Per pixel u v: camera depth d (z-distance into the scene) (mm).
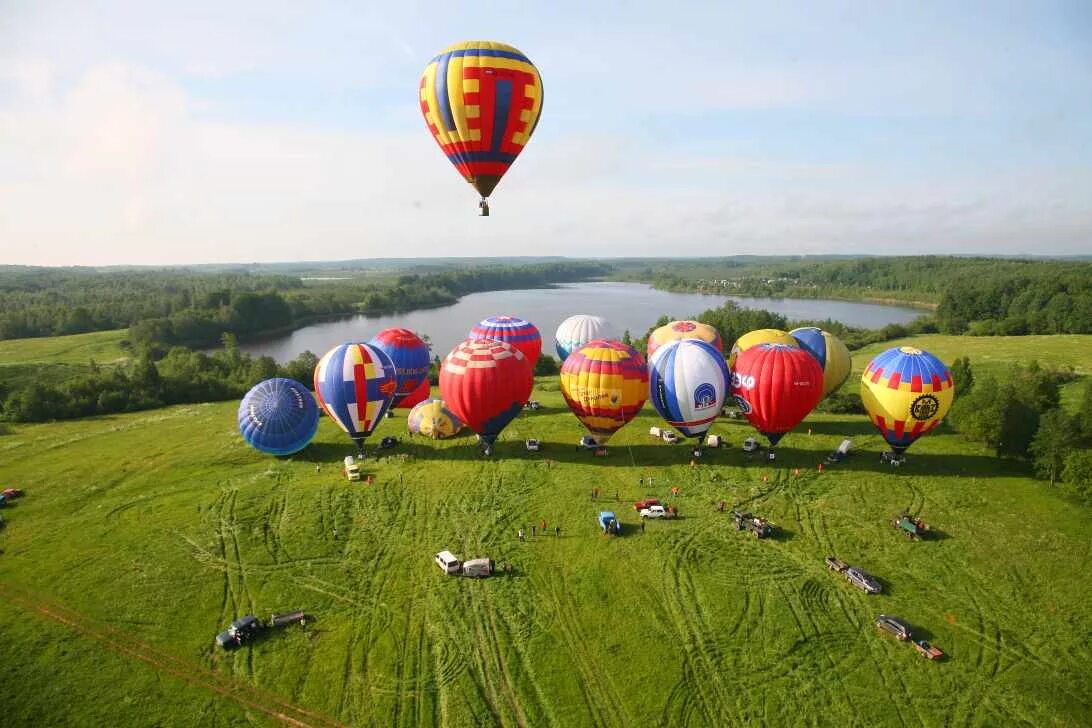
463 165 36188
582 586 25250
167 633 22859
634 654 21766
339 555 27781
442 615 23734
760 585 25281
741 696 20062
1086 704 19844
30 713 19266
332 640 22516
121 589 25391
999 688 20375
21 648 22016
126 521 30984
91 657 21656
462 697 20062
